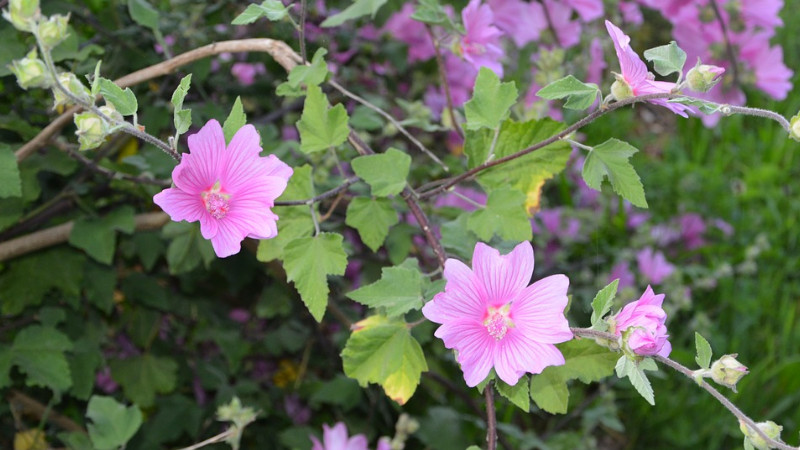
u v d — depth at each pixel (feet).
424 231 2.25
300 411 4.31
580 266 5.10
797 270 5.58
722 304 5.35
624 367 1.86
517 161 2.34
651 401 1.83
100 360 3.35
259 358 4.32
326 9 3.87
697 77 1.88
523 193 2.25
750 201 6.02
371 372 2.18
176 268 3.22
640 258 5.08
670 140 6.52
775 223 5.87
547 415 4.67
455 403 4.26
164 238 3.41
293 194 2.31
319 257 2.15
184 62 2.49
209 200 1.94
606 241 5.48
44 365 2.94
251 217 1.94
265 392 4.11
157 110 3.30
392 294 2.13
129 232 2.99
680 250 5.85
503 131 2.32
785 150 6.29
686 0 3.80
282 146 3.03
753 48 3.78
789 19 6.85
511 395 2.02
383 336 2.16
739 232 5.86
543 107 2.94
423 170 3.73
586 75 4.41
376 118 3.09
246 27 3.60
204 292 3.96
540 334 1.91
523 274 1.92
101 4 3.33
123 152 3.67
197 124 3.34
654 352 1.83
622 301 4.51
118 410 2.68
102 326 3.43
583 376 2.13
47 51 1.81
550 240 5.23
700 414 4.83
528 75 4.27
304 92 2.37
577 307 4.69
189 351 3.95
